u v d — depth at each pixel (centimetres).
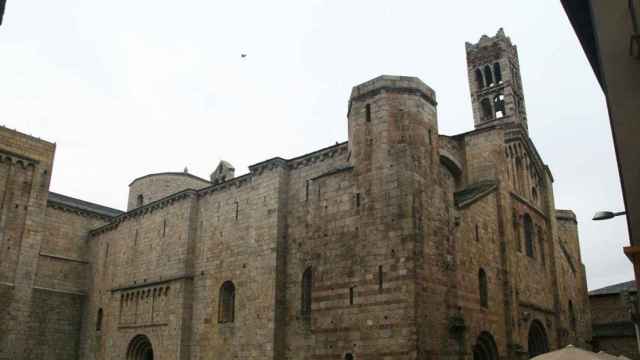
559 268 5356
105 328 6103
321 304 3556
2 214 5694
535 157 5450
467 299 3634
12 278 5634
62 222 6731
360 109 3788
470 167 4556
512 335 4031
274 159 4678
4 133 5862
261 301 4406
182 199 5531
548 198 5462
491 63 6150
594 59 1959
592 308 6612
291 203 4569
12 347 5488
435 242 3453
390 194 3441
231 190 5088
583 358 2175
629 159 1323
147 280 5662
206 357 4772
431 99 3834
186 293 5109
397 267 3262
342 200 3678
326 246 3659
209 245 5128
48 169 6175
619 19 1405
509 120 5756
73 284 6625
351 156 3775
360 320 3319
